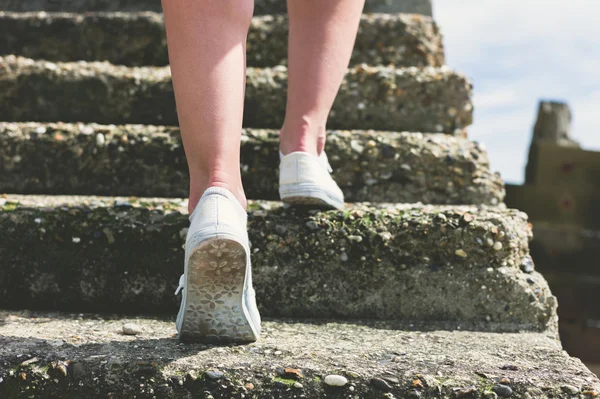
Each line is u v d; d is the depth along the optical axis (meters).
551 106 4.21
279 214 1.57
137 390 1.14
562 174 3.39
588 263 3.35
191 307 1.21
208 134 1.18
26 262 1.57
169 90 2.17
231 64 1.20
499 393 1.12
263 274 1.55
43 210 1.58
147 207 1.59
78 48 2.55
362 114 2.16
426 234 1.55
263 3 2.95
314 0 1.55
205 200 1.15
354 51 2.49
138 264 1.57
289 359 1.19
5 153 1.90
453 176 1.89
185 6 1.18
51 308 1.58
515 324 1.53
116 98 2.18
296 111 1.58
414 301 1.55
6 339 1.26
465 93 2.18
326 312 1.56
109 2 3.17
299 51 1.57
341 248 1.55
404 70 2.20
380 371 1.16
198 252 1.11
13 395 1.15
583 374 1.17
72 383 1.15
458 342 1.38
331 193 1.57
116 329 1.39
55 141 1.91
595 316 3.30
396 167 1.89
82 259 1.56
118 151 1.90
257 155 1.88
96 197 1.79
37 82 2.18
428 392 1.13
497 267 1.55
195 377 1.14
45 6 3.17
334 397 1.13
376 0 2.99
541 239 3.37
